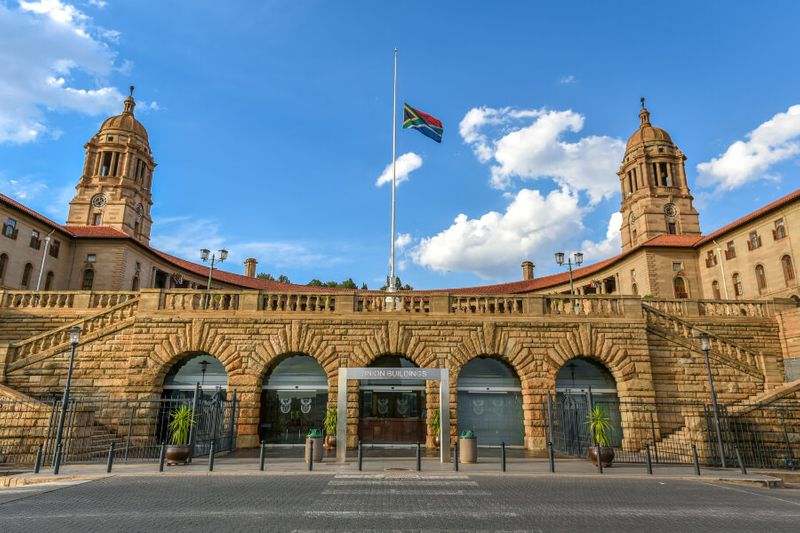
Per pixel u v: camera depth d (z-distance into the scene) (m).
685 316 30.19
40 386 24.25
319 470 16.72
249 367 24.27
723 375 25.72
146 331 24.55
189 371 25.56
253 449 22.98
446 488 13.70
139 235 77.12
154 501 11.71
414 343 24.77
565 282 59.75
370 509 10.97
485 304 25.69
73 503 11.48
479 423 25.02
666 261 58.03
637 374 24.81
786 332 29.53
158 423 24.44
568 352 24.92
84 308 28.78
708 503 12.27
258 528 9.29
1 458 18.86
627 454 22.50
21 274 48.44
